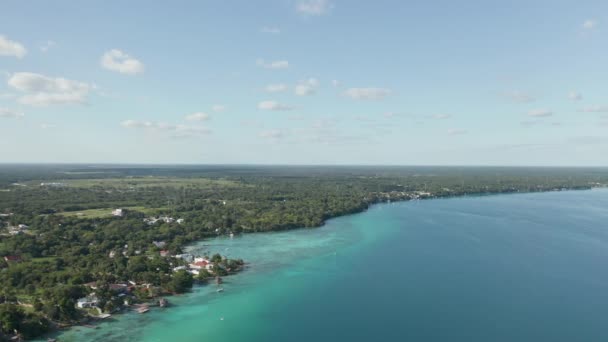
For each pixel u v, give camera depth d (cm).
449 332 12512
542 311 14000
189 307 14112
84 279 15712
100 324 12688
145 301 14488
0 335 11456
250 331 12475
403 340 12006
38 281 15438
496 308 14238
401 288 16075
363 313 13812
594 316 13600
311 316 13538
